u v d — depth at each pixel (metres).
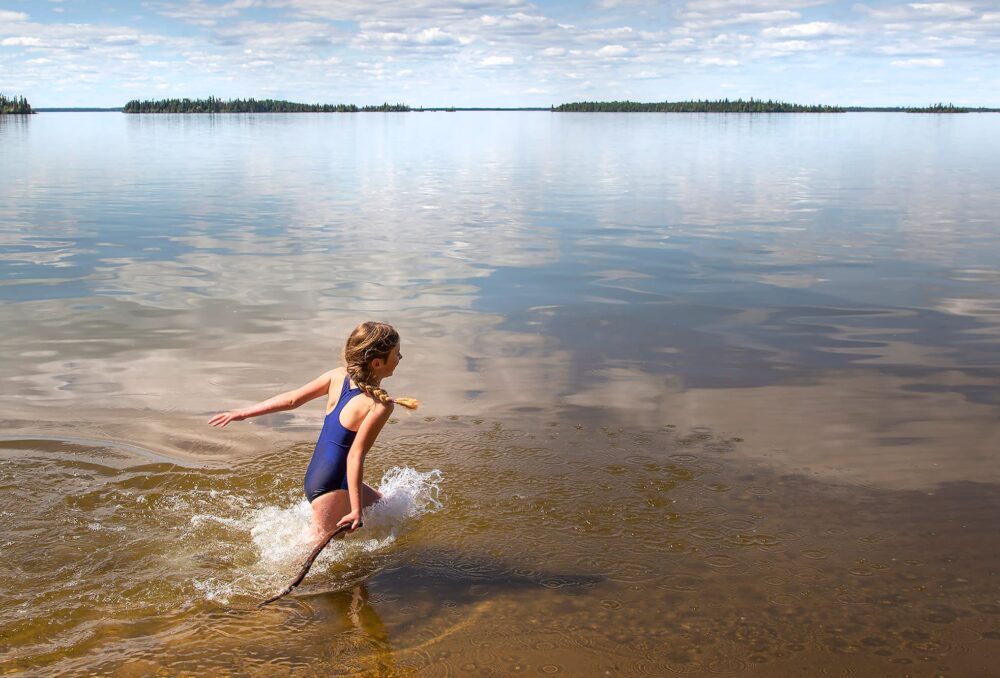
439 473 4.38
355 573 3.48
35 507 3.97
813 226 12.97
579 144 39.19
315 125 71.69
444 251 10.90
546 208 15.32
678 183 20.11
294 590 3.36
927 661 2.89
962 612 3.17
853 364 6.19
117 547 3.65
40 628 3.06
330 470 3.80
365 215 14.27
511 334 7.00
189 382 5.73
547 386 5.72
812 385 5.74
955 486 4.23
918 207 15.15
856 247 11.08
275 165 25.41
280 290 8.50
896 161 27.30
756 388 5.69
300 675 2.81
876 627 3.08
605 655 2.92
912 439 4.82
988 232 12.19
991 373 5.96
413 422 5.06
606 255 10.66
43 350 6.37
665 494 4.16
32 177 20.16
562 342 6.78
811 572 3.45
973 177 21.41
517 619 3.14
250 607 3.23
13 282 8.62
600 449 4.69
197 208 14.77
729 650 2.95
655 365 6.20
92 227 12.41
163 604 3.24
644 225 13.22
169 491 4.19
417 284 8.89
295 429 4.99
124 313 7.48
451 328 7.17
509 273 9.52
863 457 4.59
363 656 2.91
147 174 21.53
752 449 4.70
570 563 3.55
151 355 6.30
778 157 29.36
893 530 3.79
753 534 3.77
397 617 3.16
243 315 7.48
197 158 28.00
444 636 3.03
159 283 8.70
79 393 5.48
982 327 7.13
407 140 43.53
